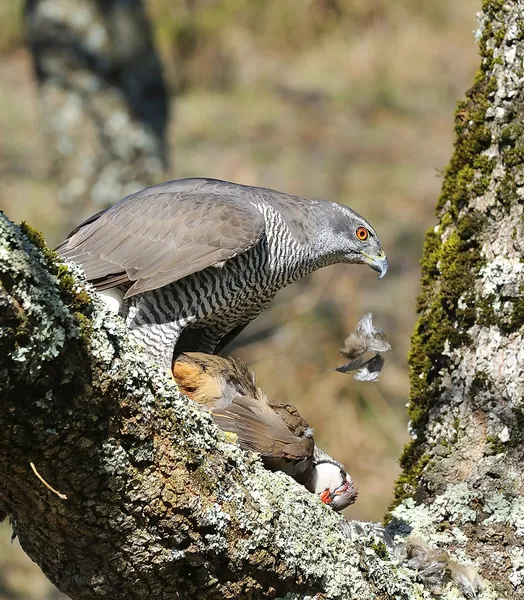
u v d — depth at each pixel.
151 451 5.76
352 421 17.25
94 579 5.98
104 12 16.25
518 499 7.17
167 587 6.04
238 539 6.04
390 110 28.70
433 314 7.55
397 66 29.84
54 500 5.65
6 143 26.12
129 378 5.65
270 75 29.22
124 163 16.17
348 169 25.47
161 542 5.88
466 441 7.33
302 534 6.34
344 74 29.56
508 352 7.21
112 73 16.20
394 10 30.53
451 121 28.25
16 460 5.48
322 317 18.72
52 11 16.17
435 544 7.12
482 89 7.46
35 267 5.33
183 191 9.46
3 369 5.17
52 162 16.42
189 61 29.06
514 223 7.24
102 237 9.16
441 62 29.84
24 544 6.18
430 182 24.95
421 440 7.57
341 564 6.45
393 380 18.17
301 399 17.52
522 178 7.21
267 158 25.66
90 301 5.59
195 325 9.17
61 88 16.17
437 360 7.54
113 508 5.74
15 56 30.91
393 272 21.14
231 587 6.10
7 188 23.69
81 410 5.46
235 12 29.69
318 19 30.08
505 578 7.01
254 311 9.62
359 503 15.97
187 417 5.98
